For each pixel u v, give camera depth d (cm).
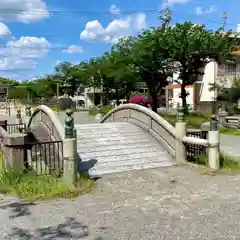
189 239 446
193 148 945
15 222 513
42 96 5722
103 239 449
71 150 706
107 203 602
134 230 478
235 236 453
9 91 6538
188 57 2256
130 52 2472
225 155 957
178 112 945
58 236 459
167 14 2230
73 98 5375
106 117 1585
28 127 1408
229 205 582
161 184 726
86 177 765
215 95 2922
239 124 1880
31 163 832
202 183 729
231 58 2358
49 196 637
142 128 1188
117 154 953
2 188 665
